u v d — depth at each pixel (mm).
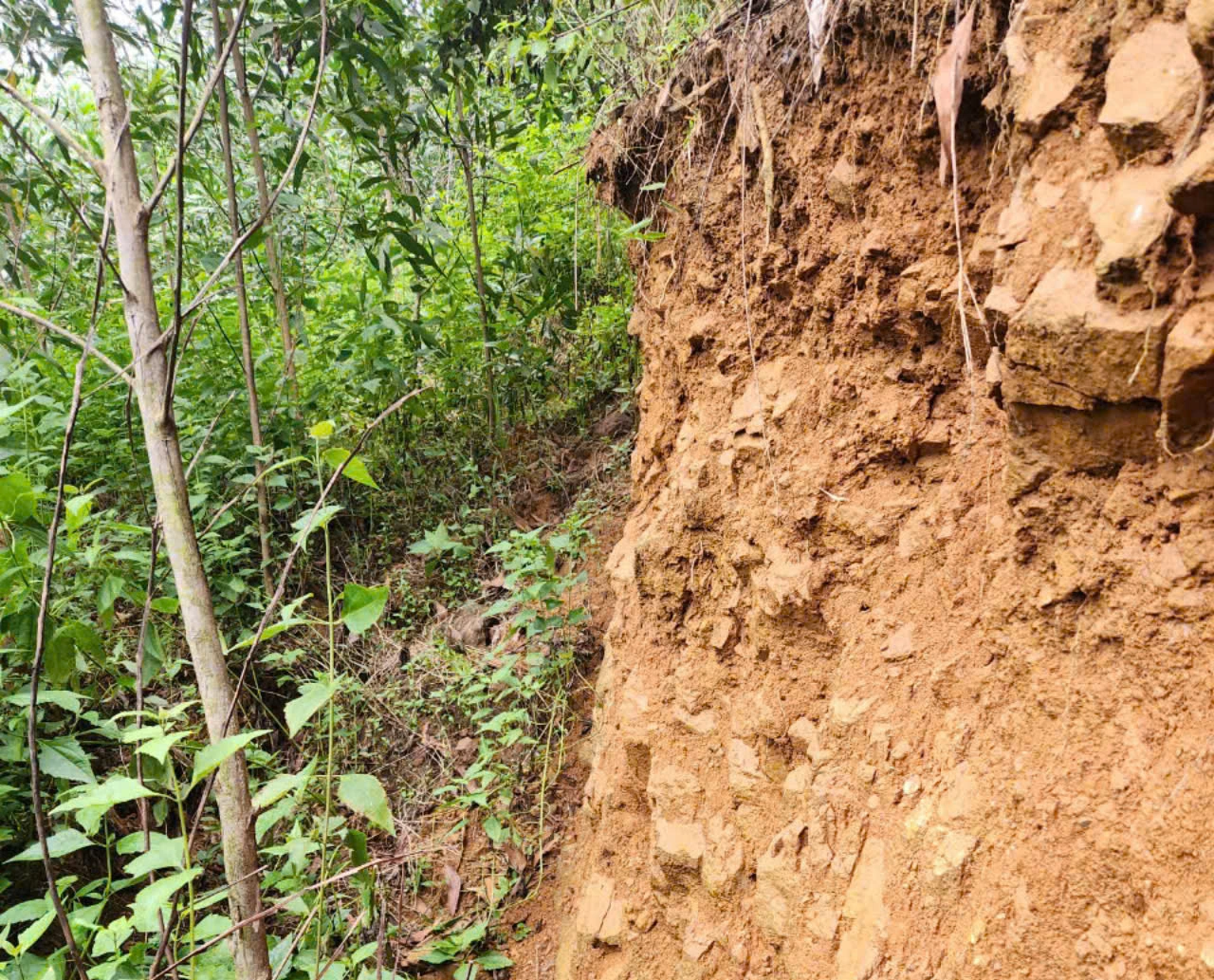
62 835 1673
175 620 3496
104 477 3793
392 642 3863
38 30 3445
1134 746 1127
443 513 4461
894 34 1649
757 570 1961
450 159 5766
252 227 1566
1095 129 1185
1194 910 1010
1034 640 1293
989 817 1305
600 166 2992
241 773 1513
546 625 3152
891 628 1641
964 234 1567
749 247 2123
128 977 1633
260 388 4141
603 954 2197
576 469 4520
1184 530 1097
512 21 4043
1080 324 1115
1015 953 1188
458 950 2650
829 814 1616
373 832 3129
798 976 1571
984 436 1558
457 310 4746
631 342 4637
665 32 2678
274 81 4262
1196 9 965
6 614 1910
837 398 1819
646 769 2273
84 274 4262
